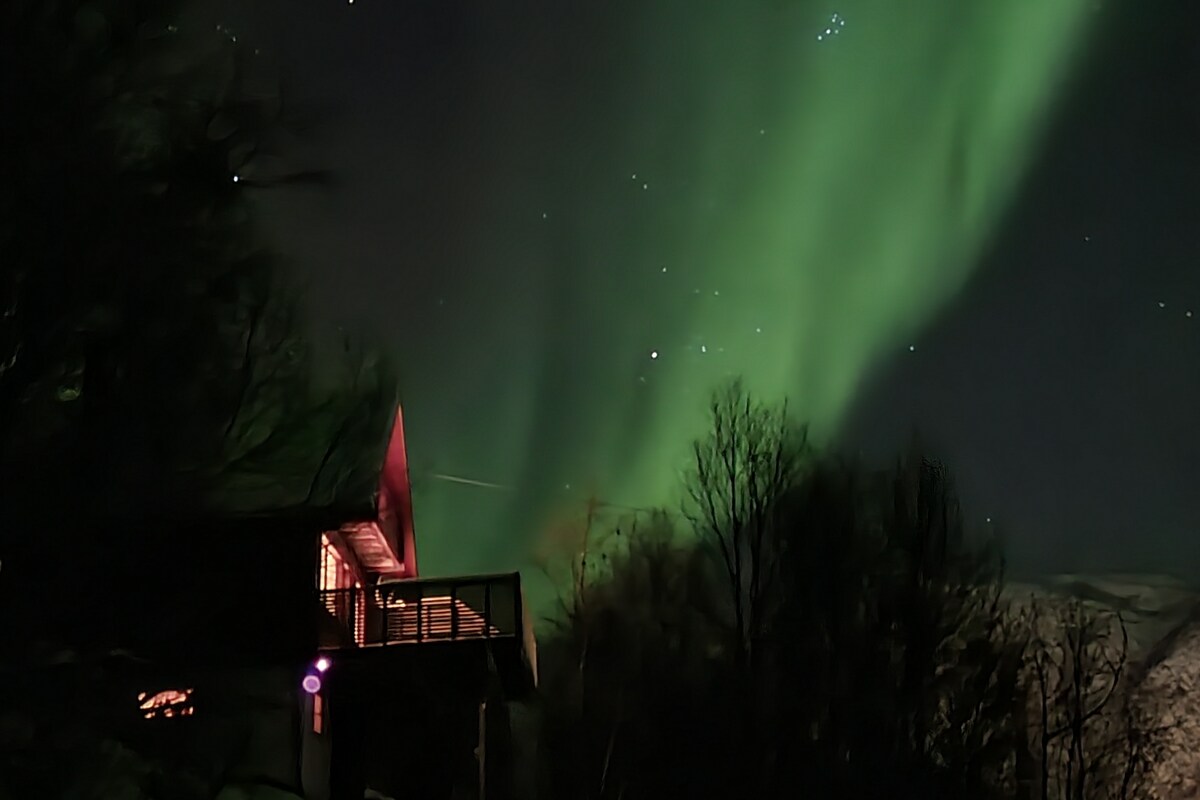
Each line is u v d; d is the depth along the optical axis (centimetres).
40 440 716
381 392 1198
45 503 713
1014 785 1800
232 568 945
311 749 1044
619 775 1845
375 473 1081
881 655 1811
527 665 1283
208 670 855
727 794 1728
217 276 824
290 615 999
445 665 1113
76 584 730
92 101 720
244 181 801
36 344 701
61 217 704
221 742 859
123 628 762
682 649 2159
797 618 1858
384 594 1132
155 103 768
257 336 952
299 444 1088
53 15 698
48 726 685
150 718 767
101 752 730
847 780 1688
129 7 735
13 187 686
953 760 1769
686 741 1803
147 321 759
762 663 1842
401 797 1072
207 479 872
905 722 1753
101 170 728
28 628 701
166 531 812
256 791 949
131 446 753
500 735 1482
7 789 667
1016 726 1845
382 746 1084
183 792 789
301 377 1077
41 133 693
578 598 2520
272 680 991
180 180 774
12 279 693
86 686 712
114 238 734
